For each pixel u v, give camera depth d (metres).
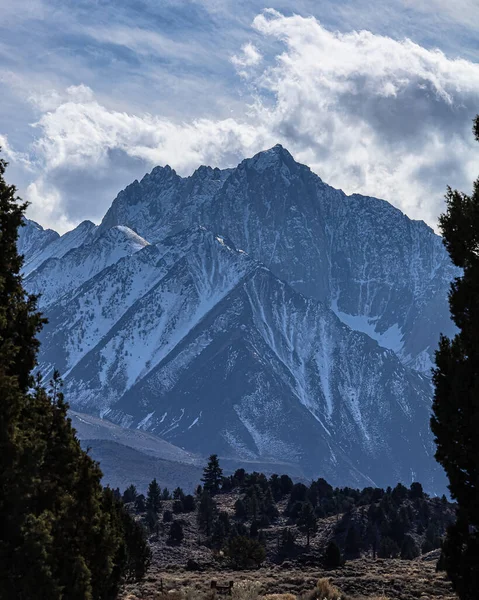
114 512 159.25
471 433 123.56
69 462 125.38
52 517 114.25
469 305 128.25
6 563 105.06
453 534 124.75
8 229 132.88
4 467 107.19
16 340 128.38
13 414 110.31
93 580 128.25
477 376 122.94
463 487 124.19
